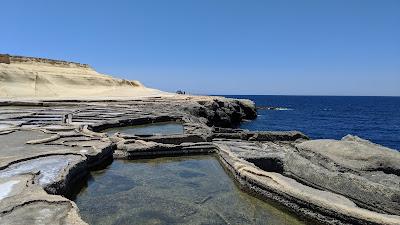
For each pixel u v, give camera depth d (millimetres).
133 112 26062
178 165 12609
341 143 11203
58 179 8445
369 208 9062
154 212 8328
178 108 31453
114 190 9719
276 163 12477
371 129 42969
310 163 11055
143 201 8992
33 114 22516
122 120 21125
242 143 16156
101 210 8344
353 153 10516
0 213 6379
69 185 9148
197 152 14023
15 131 15320
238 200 9344
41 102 30672
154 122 23531
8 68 45062
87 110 26562
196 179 11000
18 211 6547
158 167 12227
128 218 7949
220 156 13195
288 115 63188
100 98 40656
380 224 6883
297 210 8328
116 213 8195
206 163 12969
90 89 52969
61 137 14008
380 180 9578
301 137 17906
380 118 61156
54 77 50750
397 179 9617
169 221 7883
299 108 90062
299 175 11305
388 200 8758
